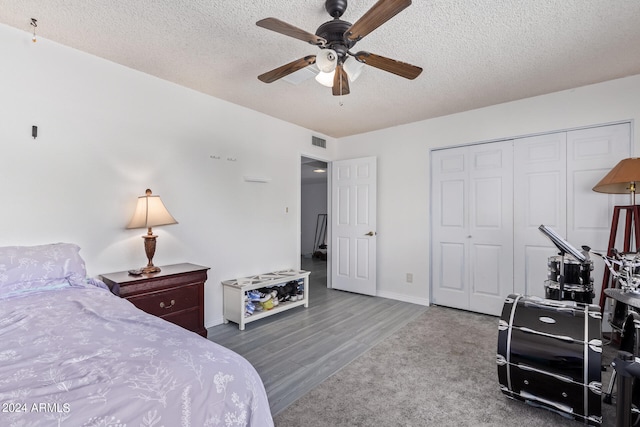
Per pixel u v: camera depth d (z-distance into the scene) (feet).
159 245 9.02
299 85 9.36
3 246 6.44
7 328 3.91
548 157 10.21
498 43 7.05
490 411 5.81
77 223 7.48
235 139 11.01
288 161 13.14
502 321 6.00
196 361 3.16
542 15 6.03
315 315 11.37
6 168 6.52
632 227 8.73
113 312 4.59
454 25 6.35
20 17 6.20
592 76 8.82
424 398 6.21
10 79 6.57
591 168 9.50
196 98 9.86
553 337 5.41
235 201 11.04
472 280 11.78
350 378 6.97
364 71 8.36
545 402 5.52
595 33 6.66
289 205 13.19
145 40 7.04
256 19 6.23
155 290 7.71
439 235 12.59
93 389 2.54
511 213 10.92
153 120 8.86
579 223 9.70
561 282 7.40
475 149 11.68
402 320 10.83
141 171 8.63
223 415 2.91
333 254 15.51
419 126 12.96
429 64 8.03
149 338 3.62
